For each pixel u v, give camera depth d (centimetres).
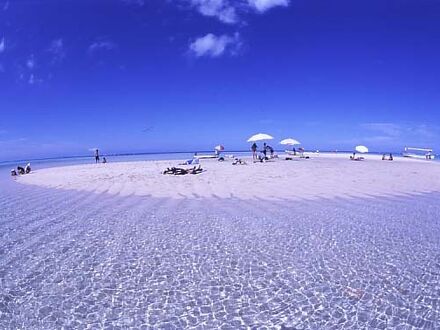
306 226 870
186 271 605
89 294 527
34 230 884
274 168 2428
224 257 666
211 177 1862
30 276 595
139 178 1903
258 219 941
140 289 541
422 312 466
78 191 1506
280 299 504
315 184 1572
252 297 511
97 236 815
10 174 2706
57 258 676
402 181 1692
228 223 902
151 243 754
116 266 631
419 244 734
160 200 1229
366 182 1647
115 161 4503
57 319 459
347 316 457
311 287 540
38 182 1927
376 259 651
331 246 723
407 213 1009
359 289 532
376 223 898
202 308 483
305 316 459
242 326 438
